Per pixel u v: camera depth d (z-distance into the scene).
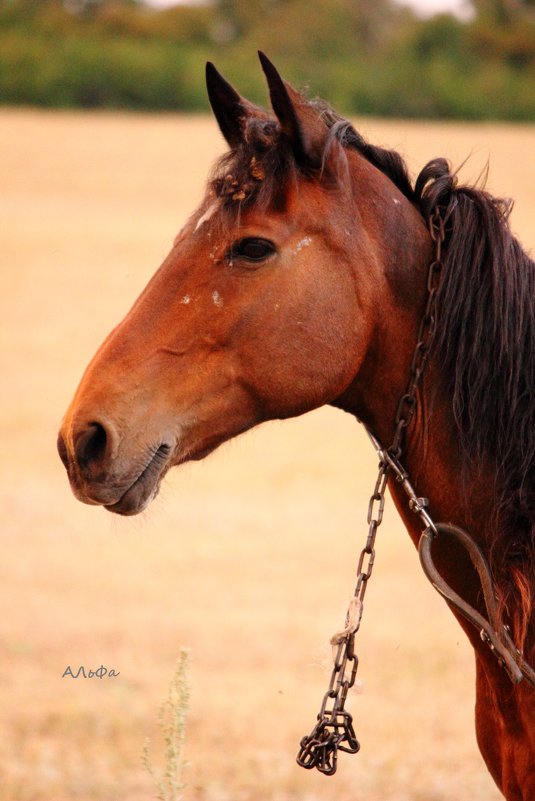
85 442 4.50
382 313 4.73
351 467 25.62
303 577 17.88
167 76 91.25
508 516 4.70
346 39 95.50
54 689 12.47
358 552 19.48
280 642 14.58
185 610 16.08
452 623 15.52
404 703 12.18
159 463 4.56
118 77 90.75
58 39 95.94
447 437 4.78
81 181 65.62
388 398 4.84
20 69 90.38
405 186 5.01
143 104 91.44
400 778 9.82
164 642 14.48
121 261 46.34
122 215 56.44
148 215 56.69
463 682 12.99
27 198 60.12
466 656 13.98
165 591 17.05
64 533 20.44
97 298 41.06
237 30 102.00
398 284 4.77
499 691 4.83
